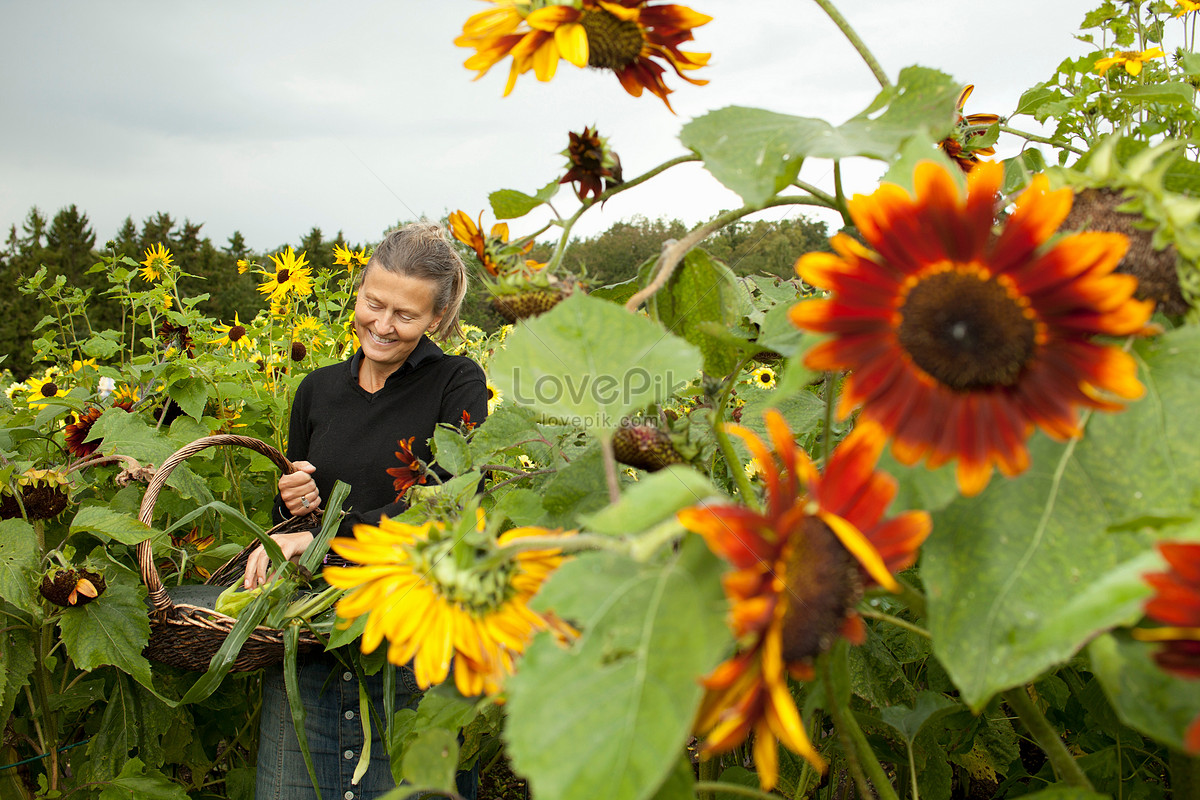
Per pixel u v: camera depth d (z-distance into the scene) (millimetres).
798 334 760
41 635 1804
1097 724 1555
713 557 451
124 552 2137
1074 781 631
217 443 1979
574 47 647
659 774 407
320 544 1723
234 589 1864
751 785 1269
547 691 437
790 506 468
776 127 653
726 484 1517
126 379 3088
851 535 429
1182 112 1214
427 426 2361
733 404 1586
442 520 983
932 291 510
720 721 432
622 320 631
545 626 536
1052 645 473
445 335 2570
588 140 757
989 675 484
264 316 4312
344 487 1814
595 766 413
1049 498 524
